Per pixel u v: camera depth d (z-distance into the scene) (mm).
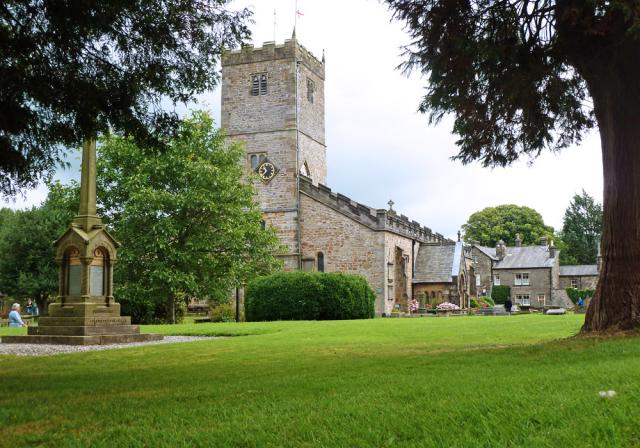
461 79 14844
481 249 89375
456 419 5969
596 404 6129
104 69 12734
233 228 43625
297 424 6102
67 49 12125
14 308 34875
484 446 5074
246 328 27125
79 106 12820
